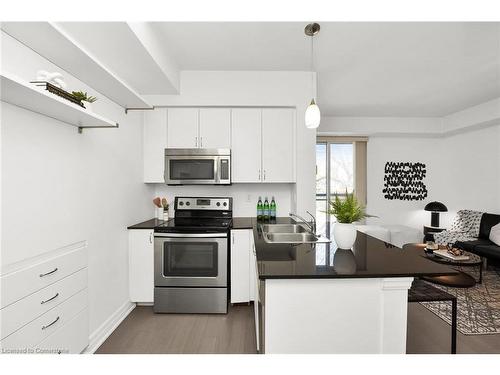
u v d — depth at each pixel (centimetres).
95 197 198
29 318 130
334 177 520
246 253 255
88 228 189
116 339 204
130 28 157
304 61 257
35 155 140
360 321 124
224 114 282
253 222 280
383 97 369
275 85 277
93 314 197
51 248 151
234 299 255
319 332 124
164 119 281
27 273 130
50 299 144
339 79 304
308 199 278
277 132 283
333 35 212
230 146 282
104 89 198
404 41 221
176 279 245
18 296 124
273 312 124
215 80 276
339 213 164
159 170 282
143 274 253
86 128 186
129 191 253
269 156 283
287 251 155
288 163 284
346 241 160
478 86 328
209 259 246
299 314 124
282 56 246
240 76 277
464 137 476
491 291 300
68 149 168
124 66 208
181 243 246
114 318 225
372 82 313
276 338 124
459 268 380
